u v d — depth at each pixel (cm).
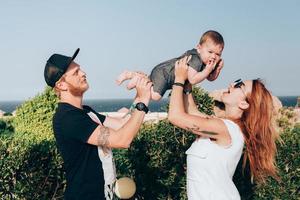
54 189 299
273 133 220
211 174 197
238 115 214
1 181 283
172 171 328
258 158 219
